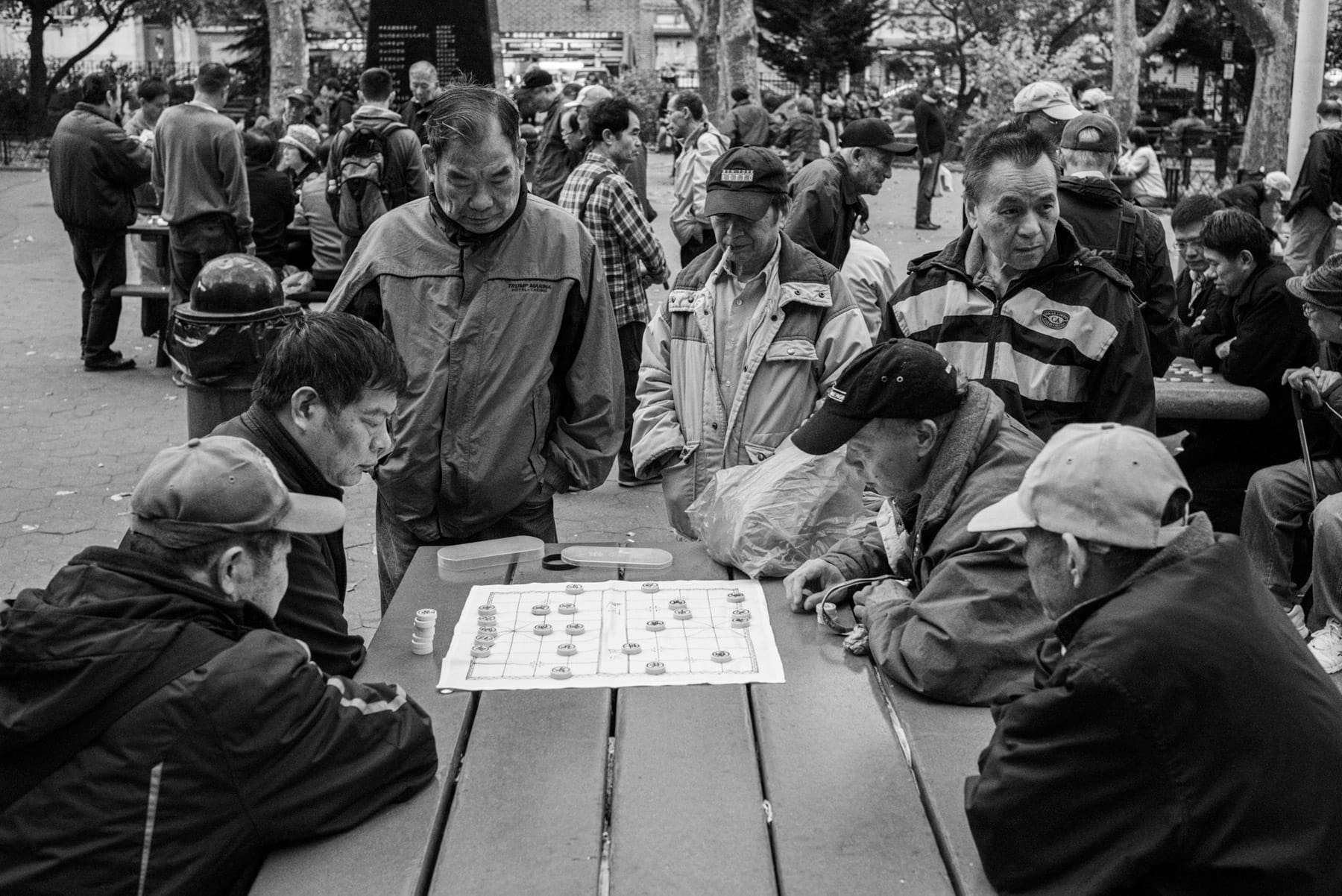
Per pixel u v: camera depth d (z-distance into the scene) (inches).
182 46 1721.2
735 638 113.9
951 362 143.4
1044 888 76.5
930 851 83.0
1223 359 206.4
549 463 148.9
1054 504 79.0
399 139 315.6
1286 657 76.2
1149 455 78.7
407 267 141.0
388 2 456.1
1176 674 72.9
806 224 236.8
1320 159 352.5
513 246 141.0
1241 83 1360.7
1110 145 194.2
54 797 81.7
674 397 163.0
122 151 348.2
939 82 1327.5
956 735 96.2
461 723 99.0
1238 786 72.4
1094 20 1306.6
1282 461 200.2
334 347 106.7
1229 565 77.8
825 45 1358.3
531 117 548.7
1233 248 199.2
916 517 111.9
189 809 81.7
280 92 872.9
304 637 107.1
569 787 89.7
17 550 229.1
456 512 142.6
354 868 81.7
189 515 86.4
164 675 82.5
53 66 1391.5
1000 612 100.3
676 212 339.6
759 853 82.8
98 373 360.2
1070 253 141.3
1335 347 181.5
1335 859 73.3
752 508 129.7
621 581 127.2
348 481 110.3
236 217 339.0
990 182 136.2
